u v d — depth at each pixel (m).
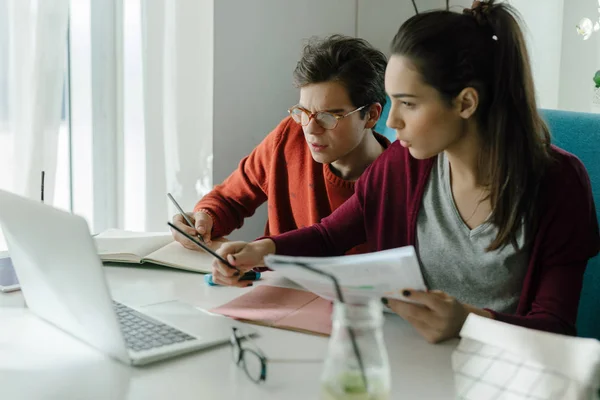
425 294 0.95
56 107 1.91
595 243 1.16
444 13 1.09
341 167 1.65
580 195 1.15
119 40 2.10
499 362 0.77
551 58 2.27
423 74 1.05
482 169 1.15
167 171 2.17
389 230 1.37
